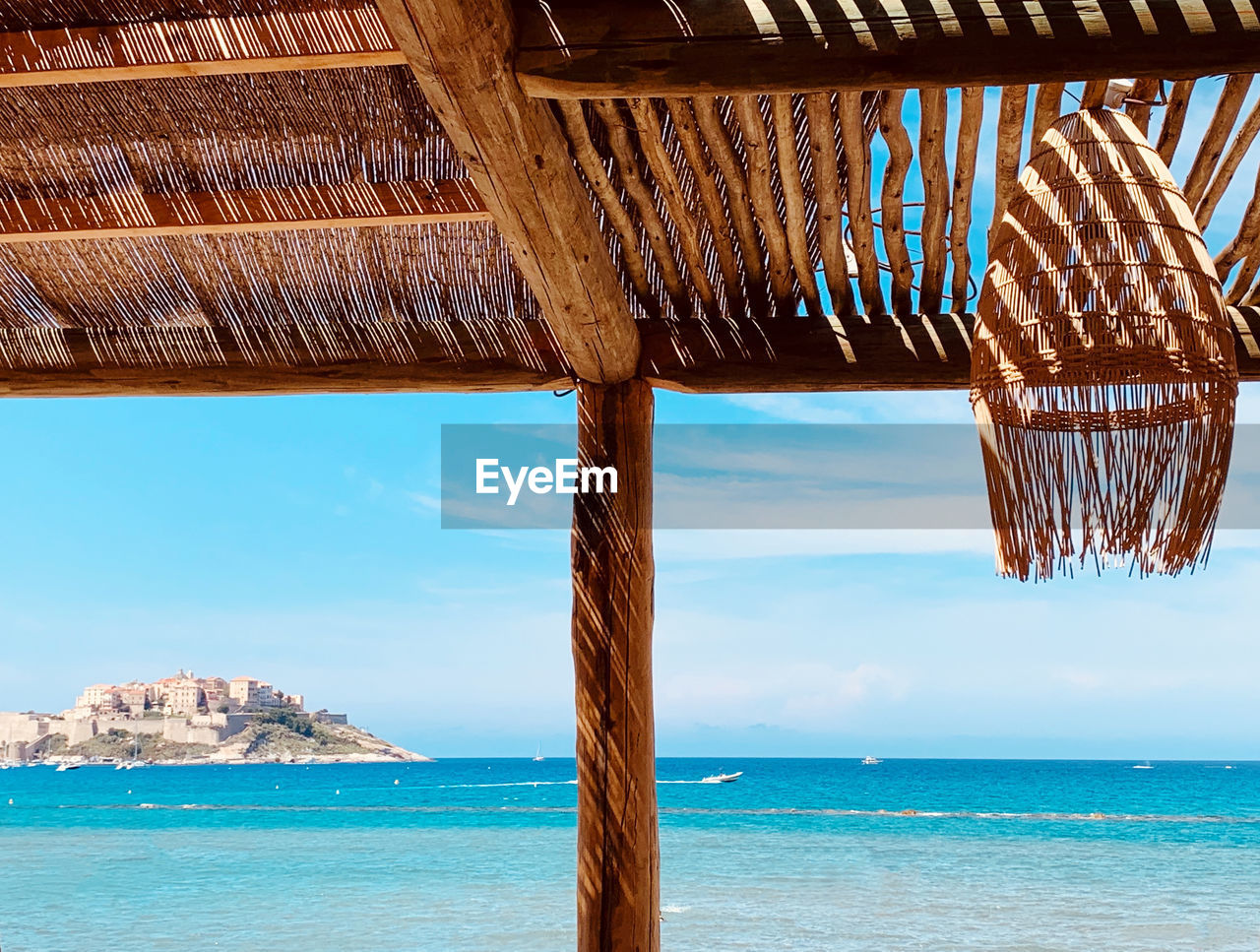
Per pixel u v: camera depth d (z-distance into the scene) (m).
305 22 1.88
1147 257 1.52
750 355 2.95
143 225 2.58
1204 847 15.52
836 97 2.45
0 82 1.97
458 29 1.54
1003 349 1.57
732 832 18.02
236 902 10.92
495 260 3.03
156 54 1.91
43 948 8.59
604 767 2.67
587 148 2.55
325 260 3.07
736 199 2.69
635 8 1.71
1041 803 24.14
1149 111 2.29
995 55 1.64
